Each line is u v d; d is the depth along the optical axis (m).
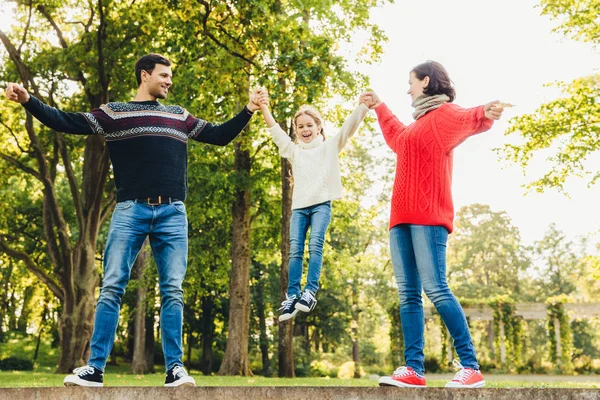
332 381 14.67
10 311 42.78
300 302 4.58
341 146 5.09
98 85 17.64
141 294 26.98
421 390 3.36
